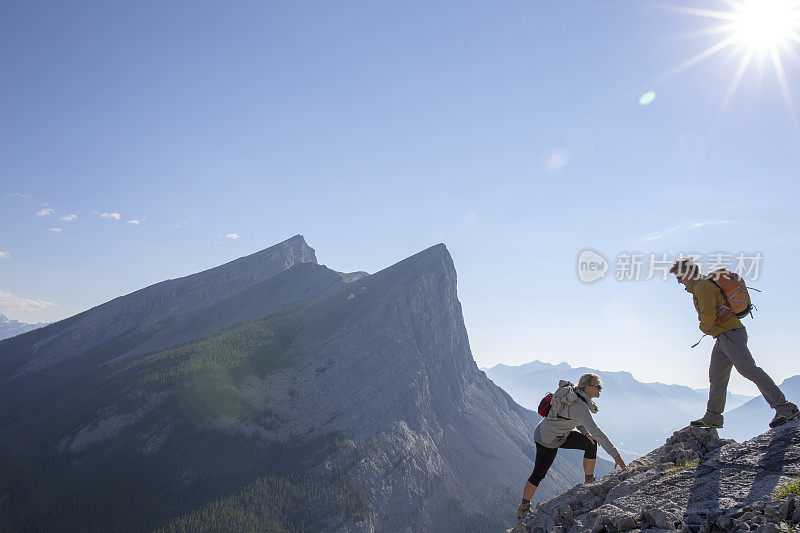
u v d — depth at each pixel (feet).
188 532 562.66
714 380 24.99
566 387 26.25
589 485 23.67
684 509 17.03
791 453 18.21
